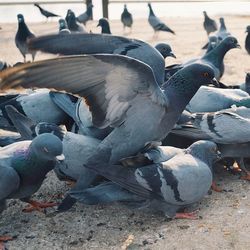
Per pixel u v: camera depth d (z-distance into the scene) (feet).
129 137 4.89
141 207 4.94
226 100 6.00
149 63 5.94
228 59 10.75
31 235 4.89
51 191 5.46
